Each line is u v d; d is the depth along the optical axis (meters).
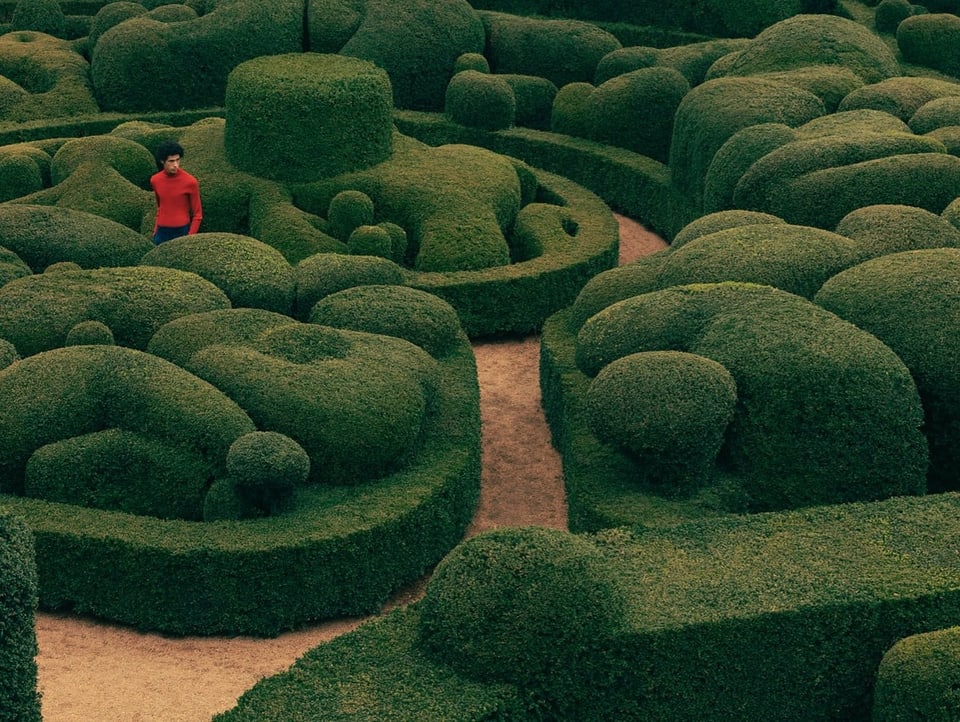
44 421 10.45
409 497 10.16
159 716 8.48
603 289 13.42
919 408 9.90
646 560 8.38
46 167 19.02
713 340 10.52
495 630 7.42
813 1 25.80
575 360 12.24
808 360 9.88
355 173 18.03
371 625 7.94
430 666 7.54
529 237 17.67
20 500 10.06
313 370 10.90
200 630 9.48
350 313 12.59
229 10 23.77
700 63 23.11
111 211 17.36
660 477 9.93
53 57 24.53
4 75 24.69
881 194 13.89
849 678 7.93
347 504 10.02
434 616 7.66
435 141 22.70
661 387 9.75
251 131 17.81
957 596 7.89
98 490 10.29
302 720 7.02
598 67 23.33
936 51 23.11
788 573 8.16
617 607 7.64
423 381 11.36
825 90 18.61
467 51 23.95
